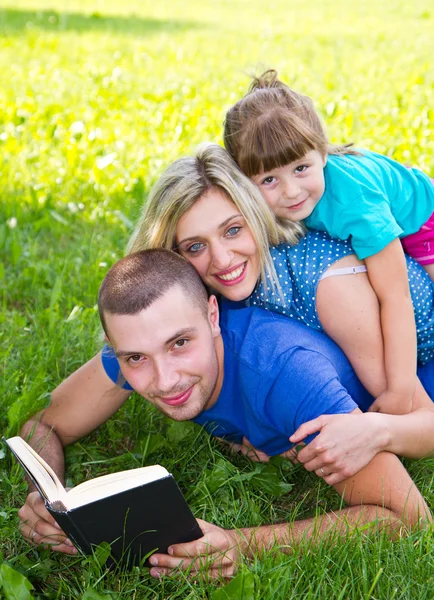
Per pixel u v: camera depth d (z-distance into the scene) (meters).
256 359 2.54
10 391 3.25
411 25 15.12
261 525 2.57
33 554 2.54
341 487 2.49
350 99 7.98
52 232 4.96
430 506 2.61
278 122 2.85
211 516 2.61
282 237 2.83
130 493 2.09
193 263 2.78
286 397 2.48
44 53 12.15
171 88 9.04
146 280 2.44
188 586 2.27
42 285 4.32
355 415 2.45
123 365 2.51
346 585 2.15
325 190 2.89
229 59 11.52
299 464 2.79
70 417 2.91
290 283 2.78
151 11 18.88
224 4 20.36
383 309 2.78
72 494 2.17
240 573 2.17
